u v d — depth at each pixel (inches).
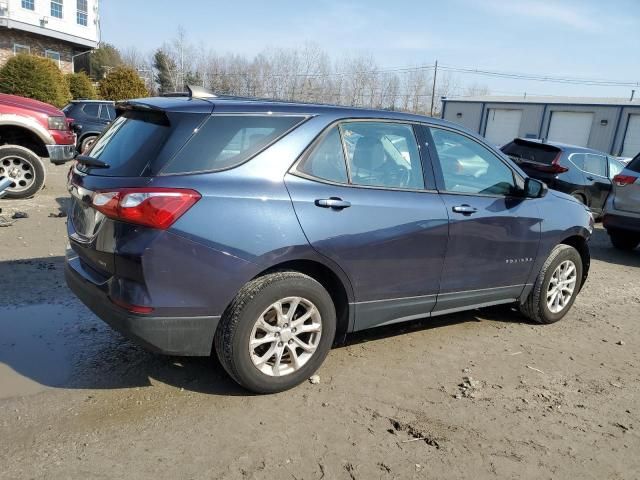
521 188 180.1
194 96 134.6
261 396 133.0
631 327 205.3
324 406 130.9
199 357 150.5
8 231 265.7
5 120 332.2
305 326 134.9
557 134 1541.6
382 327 184.1
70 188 138.8
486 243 167.2
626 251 355.3
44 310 175.2
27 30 1039.0
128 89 1254.9
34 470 101.9
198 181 118.5
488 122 1690.5
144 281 114.5
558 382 154.0
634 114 1390.3
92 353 148.9
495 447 120.1
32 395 126.6
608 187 424.2
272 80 2401.6
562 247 196.2
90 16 1213.7
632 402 145.6
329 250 132.8
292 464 109.0
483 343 177.5
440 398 139.3
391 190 146.6
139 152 121.2
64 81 1017.5
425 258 152.9
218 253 119.0
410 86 2319.1
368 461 111.9
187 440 113.9
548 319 197.3
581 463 117.0
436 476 109.0
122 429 116.1
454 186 162.1
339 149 139.3
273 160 128.2
